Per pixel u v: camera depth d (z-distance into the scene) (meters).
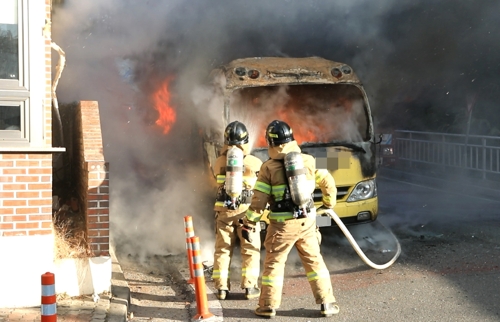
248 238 5.68
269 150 5.68
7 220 5.60
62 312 5.45
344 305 5.92
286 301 6.15
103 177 6.22
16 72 5.59
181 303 6.23
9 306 5.61
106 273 6.05
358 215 7.80
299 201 5.43
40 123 5.64
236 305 6.09
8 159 5.58
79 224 7.14
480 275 6.66
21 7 5.58
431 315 5.49
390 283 6.55
